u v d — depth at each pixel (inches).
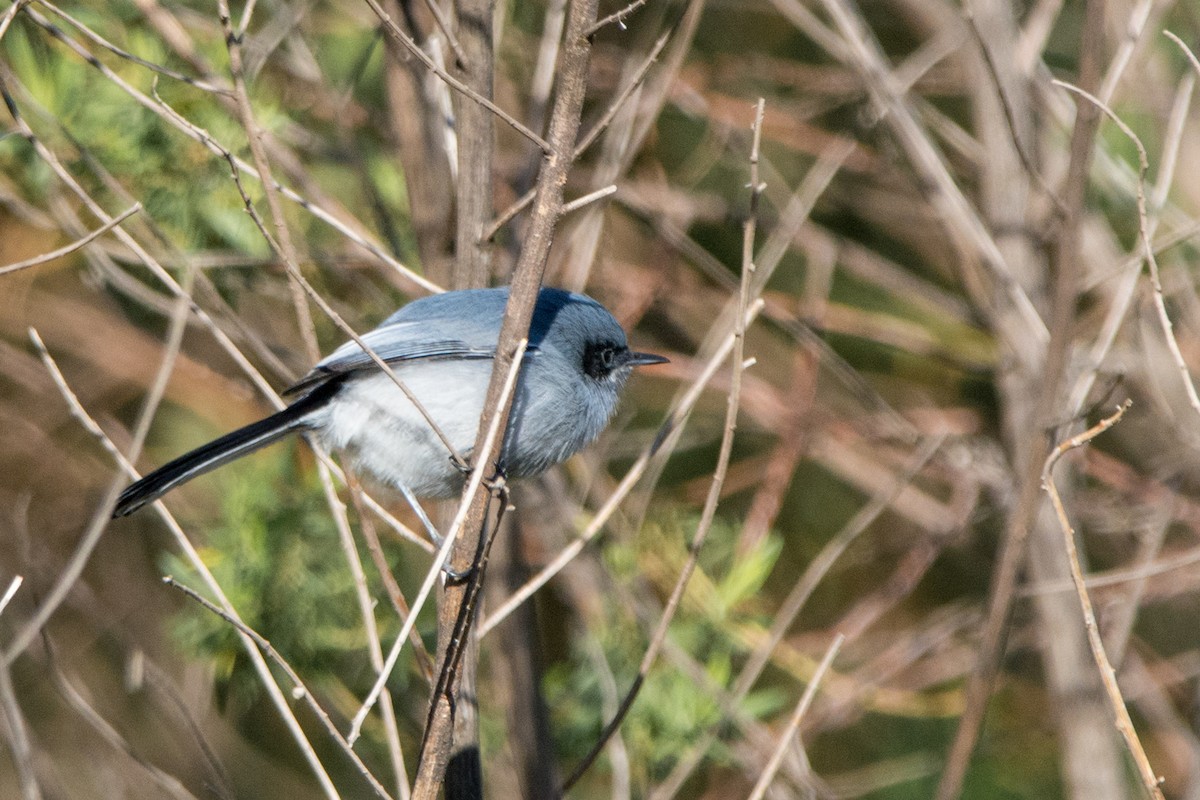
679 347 558.6
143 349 525.3
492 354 320.5
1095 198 478.9
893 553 584.7
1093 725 401.4
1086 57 318.3
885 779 490.6
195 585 358.9
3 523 510.3
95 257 398.9
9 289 512.4
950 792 320.8
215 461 326.0
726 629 393.4
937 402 590.6
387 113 448.1
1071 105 441.4
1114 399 488.7
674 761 378.9
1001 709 543.2
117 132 372.5
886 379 596.1
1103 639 451.2
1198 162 456.8
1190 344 467.5
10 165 412.5
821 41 474.6
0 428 531.8
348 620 366.0
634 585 407.2
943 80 547.2
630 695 284.2
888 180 554.3
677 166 562.9
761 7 571.2
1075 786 401.4
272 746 513.3
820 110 549.6
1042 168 447.2
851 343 596.7
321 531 368.5
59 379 272.1
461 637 241.3
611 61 514.3
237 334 409.1
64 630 504.1
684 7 246.8
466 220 319.6
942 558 587.2
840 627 515.8
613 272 503.8
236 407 519.8
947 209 457.1
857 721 535.8
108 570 521.7
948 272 592.7
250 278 418.3
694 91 527.5
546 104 377.1
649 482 424.8
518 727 349.1
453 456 250.8
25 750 267.9
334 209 421.7
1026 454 422.6
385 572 283.3
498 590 351.6
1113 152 445.1
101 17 381.7
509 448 328.2
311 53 410.3
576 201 240.5
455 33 329.7
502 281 419.5
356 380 329.4
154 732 493.7
